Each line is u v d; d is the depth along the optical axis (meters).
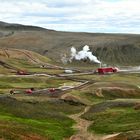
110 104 129.50
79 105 144.62
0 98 112.88
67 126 101.12
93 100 159.75
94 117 112.69
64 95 158.38
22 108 109.62
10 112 103.50
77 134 90.00
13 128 77.31
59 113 118.62
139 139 73.94
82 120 112.44
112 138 79.00
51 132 86.62
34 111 110.94
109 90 172.75
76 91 168.50
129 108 122.69
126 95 172.12
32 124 91.31
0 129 73.94
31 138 74.44
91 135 88.88
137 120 98.88
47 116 108.75
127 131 86.00
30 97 144.75
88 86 192.00
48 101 140.12
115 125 95.56
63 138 84.31
